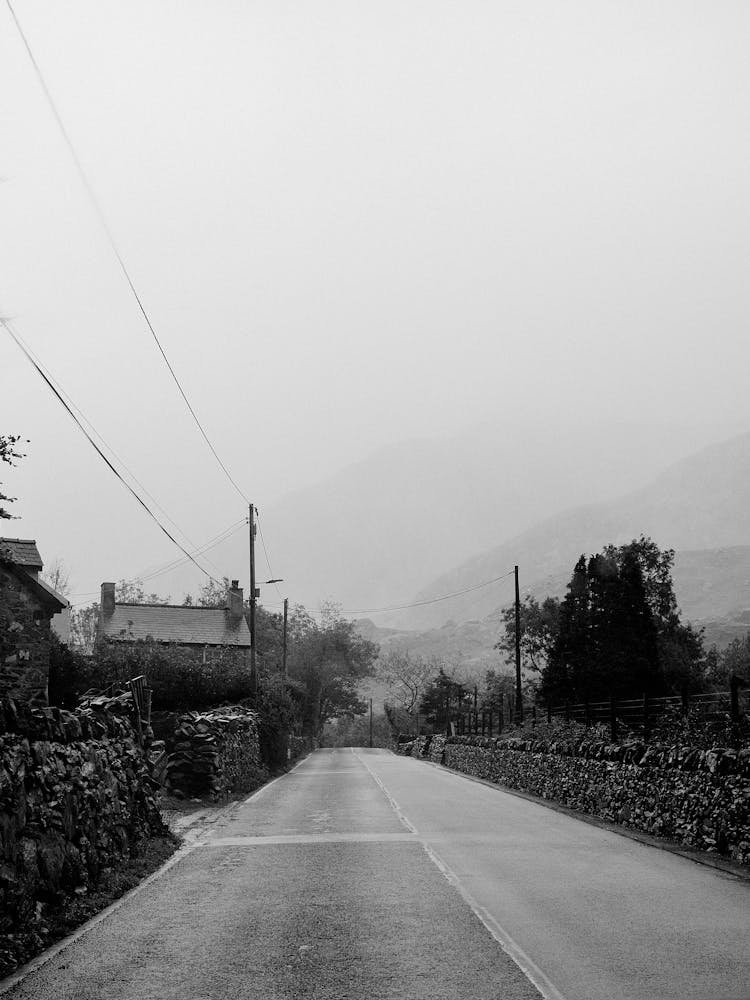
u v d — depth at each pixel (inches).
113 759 607.2
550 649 1578.5
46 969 348.5
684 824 696.4
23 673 1184.8
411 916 434.3
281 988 318.3
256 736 1644.9
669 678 1424.7
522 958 354.3
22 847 399.9
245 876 561.0
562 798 1090.1
